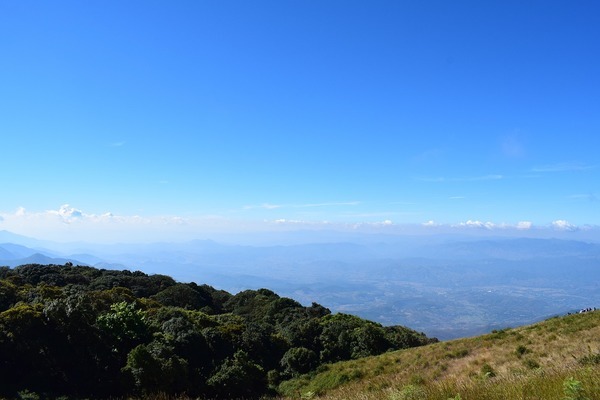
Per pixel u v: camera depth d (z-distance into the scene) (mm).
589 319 24016
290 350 37219
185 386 23391
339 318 51281
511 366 19547
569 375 7418
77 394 20234
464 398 6867
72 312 23234
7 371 19641
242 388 26828
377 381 16141
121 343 24844
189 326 31078
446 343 29594
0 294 29531
